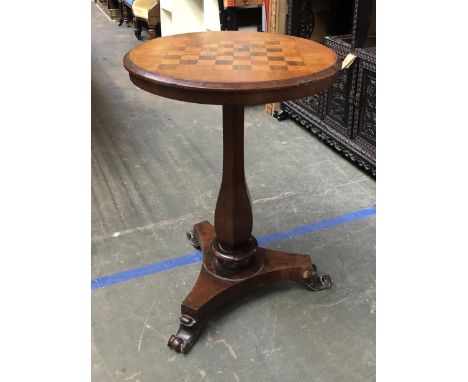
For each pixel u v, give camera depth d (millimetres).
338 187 2467
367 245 1999
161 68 1273
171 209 2289
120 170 2684
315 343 1525
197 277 1820
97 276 1826
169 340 1509
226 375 1422
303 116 3141
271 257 1752
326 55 1425
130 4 6000
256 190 2438
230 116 1473
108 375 1421
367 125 2514
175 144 3027
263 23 3324
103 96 3969
